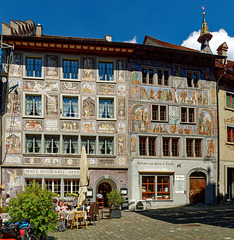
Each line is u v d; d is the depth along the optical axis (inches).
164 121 995.9
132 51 968.9
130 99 973.8
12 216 426.9
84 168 695.1
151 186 969.5
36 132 906.7
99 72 975.0
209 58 1074.1
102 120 948.0
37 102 928.9
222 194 1047.0
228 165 1077.1
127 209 920.9
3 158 880.3
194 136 1027.9
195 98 1047.6
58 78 937.5
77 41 909.8
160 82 1022.4
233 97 1154.0
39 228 411.8
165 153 999.0
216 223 575.5
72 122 931.3
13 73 914.1
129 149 954.1
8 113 899.4
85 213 600.1
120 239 457.4
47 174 896.9
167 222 616.1
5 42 897.5
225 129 1094.4
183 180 994.7
